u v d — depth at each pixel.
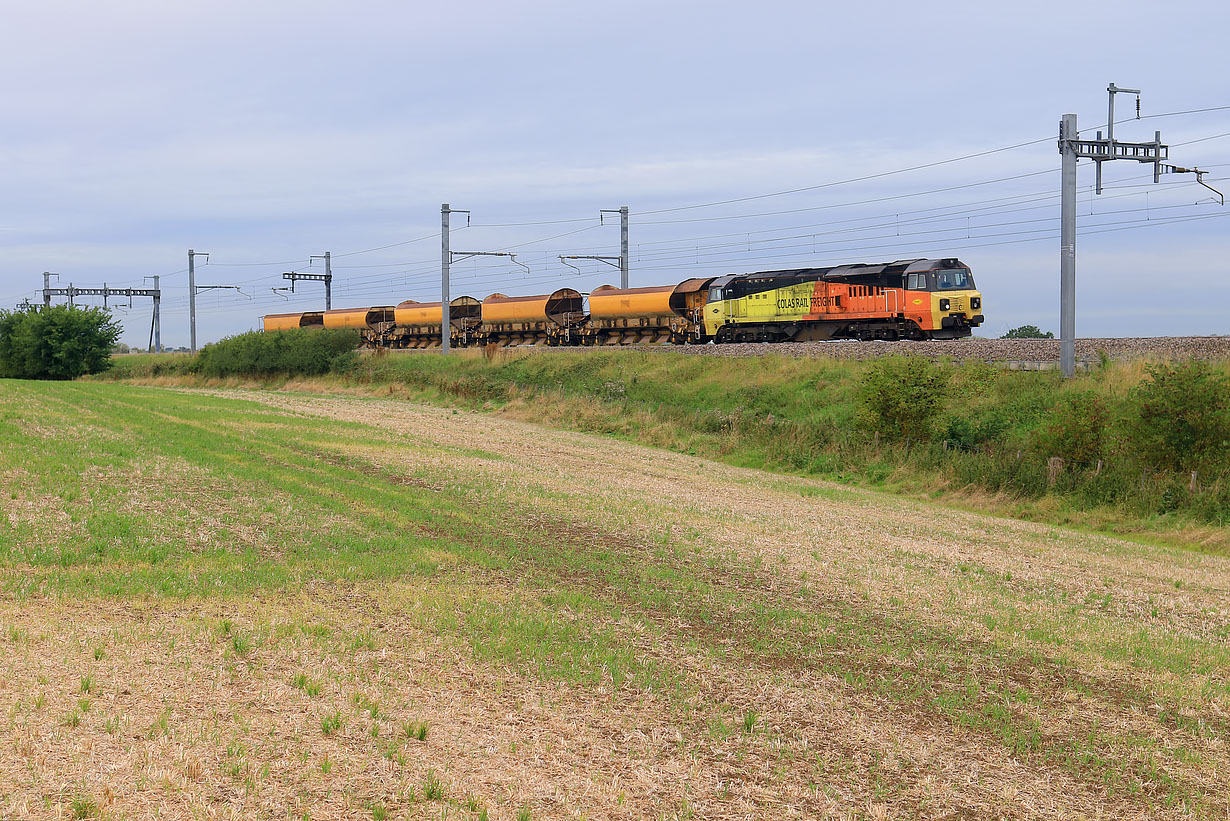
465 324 72.50
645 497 24.02
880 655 12.38
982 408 32.47
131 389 46.78
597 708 9.71
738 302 52.53
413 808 7.20
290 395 56.56
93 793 6.79
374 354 63.53
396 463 25.80
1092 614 15.38
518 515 20.23
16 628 10.17
